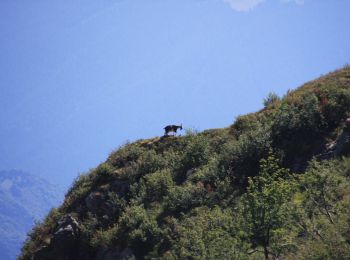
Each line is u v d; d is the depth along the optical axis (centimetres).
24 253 9056
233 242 5031
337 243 4872
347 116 8131
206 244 5100
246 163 8475
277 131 8581
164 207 8456
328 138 7938
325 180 5541
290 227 5491
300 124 8369
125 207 8912
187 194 8281
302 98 9088
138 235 7875
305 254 5028
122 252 7925
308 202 5619
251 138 8844
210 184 8538
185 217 7825
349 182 6288
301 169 7700
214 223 5791
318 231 5334
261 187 5419
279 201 5094
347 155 7281
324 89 9025
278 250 5172
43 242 8962
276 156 8162
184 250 5531
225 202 7800
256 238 5172
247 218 5125
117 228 8394
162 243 7631
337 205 5566
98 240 8412
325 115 8338
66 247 8644
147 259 7444
